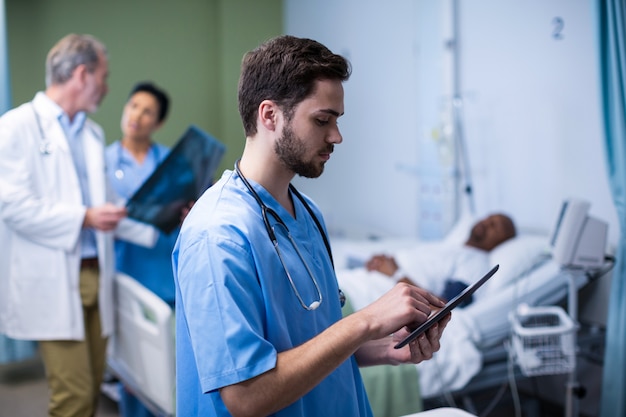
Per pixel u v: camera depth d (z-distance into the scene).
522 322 2.29
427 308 0.93
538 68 2.78
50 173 2.06
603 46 2.08
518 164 2.91
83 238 2.15
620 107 2.05
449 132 3.22
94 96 2.16
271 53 0.96
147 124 2.93
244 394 0.87
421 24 3.37
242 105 1.00
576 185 2.64
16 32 3.80
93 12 4.03
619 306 2.10
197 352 0.90
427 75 3.36
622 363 2.09
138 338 2.18
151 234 2.40
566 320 2.03
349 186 4.09
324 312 1.06
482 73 3.07
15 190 1.97
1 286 2.07
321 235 1.17
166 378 2.01
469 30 3.13
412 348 1.05
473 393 2.47
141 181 2.91
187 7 4.33
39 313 2.04
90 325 2.22
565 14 2.64
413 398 2.04
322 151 0.96
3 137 1.98
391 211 3.74
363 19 3.83
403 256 2.68
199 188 2.31
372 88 3.81
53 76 2.12
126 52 4.16
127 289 2.22
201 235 0.93
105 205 2.12
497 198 3.04
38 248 2.04
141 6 4.18
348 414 1.07
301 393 0.87
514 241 2.63
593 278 2.40
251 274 0.93
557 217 2.15
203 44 4.40
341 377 1.07
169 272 2.67
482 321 2.24
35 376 3.26
